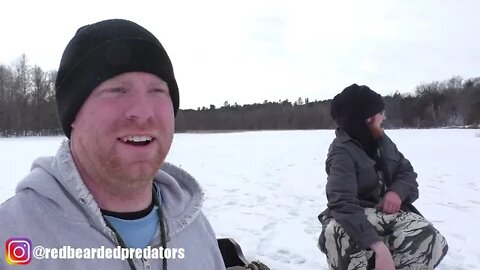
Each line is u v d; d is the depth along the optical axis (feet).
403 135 136.05
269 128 309.83
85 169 3.92
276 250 16.87
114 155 3.71
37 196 3.80
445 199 26.89
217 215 23.21
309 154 66.59
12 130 218.18
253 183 35.55
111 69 3.72
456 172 40.65
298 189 32.27
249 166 49.67
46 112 222.28
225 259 7.56
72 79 3.83
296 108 328.70
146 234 4.25
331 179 9.15
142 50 3.82
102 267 3.86
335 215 8.75
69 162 3.91
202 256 4.87
